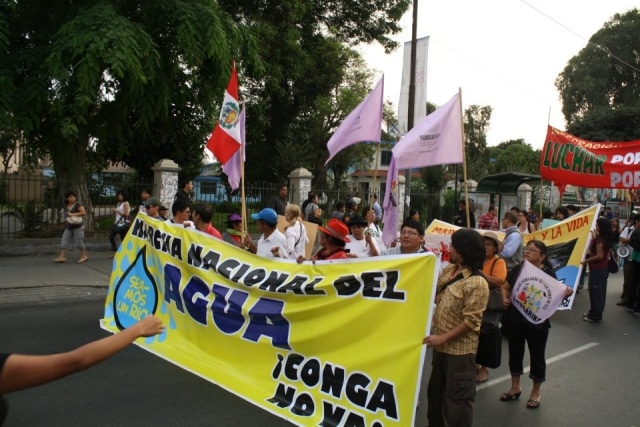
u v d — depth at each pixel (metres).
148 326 2.14
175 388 5.06
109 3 12.82
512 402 5.13
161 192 14.39
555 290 4.87
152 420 4.35
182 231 5.18
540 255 5.29
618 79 40.69
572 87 40.41
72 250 13.25
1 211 12.62
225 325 4.59
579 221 9.23
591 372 6.10
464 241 3.71
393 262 3.67
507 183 20.94
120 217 12.70
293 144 23.97
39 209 13.37
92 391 4.92
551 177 11.15
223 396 4.91
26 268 10.84
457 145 7.38
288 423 4.38
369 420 3.57
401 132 14.54
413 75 14.34
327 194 18.34
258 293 4.39
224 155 8.01
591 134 32.44
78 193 14.16
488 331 4.03
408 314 3.53
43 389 4.92
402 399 3.45
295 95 25.77
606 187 10.49
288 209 7.77
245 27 15.65
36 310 7.89
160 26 13.65
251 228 16.08
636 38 38.97
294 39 21.80
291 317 4.14
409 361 3.46
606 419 4.77
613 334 7.95
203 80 15.60
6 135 16.25
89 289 9.48
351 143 8.45
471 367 3.67
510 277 5.24
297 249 7.71
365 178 41.91
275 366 4.18
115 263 5.83
